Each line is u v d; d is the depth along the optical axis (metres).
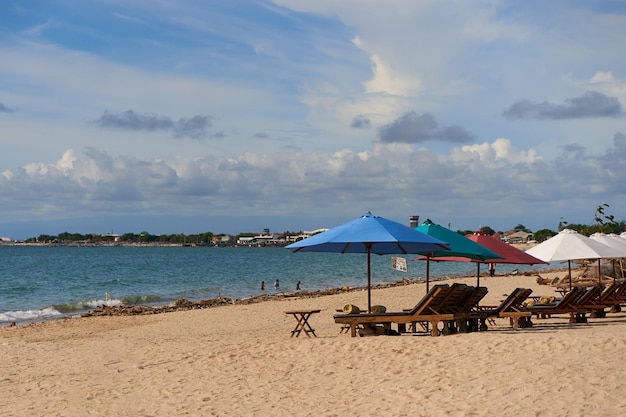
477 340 11.86
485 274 60.81
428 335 13.78
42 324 23.56
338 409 8.84
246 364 12.03
